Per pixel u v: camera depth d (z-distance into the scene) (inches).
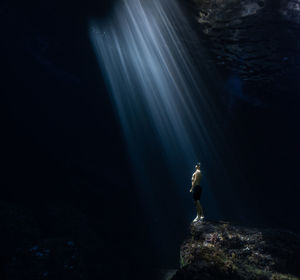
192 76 599.2
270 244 173.9
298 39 334.6
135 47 526.3
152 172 823.1
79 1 408.2
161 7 346.0
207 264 142.1
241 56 411.2
